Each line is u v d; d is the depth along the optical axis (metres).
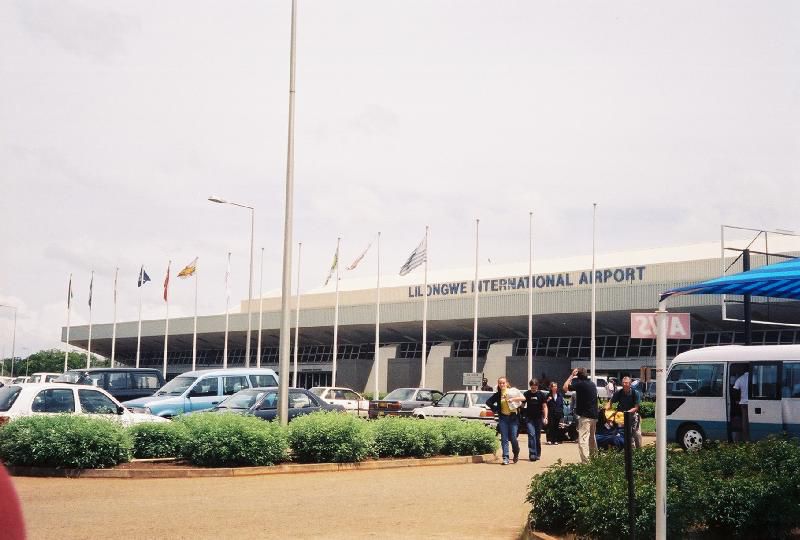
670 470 10.82
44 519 12.27
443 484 17.06
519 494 15.50
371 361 84.25
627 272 69.44
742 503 10.06
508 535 11.27
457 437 22.72
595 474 10.91
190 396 27.06
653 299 65.56
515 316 73.69
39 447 17.61
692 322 66.44
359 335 90.00
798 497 10.44
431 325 80.62
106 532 11.24
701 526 10.17
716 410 24.25
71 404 20.09
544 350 78.75
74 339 114.44
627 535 9.39
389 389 81.19
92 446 17.91
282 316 21.48
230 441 18.62
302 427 19.95
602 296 68.12
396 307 81.25
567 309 70.31
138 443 19.42
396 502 14.37
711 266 64.94
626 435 8.73
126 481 17.08
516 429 22.03
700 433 24.53
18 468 17.83
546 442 30.52
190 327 99.38
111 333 108.69
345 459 20.00
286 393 21.19
